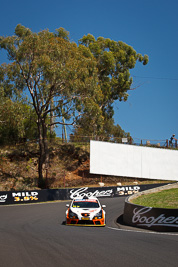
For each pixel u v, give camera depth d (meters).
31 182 36.06
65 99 32.25
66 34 34.72
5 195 26.67
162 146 43.00
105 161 37.69
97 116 33.72
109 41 52.91
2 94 31.38
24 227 12.41
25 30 30.81
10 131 42.16
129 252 6.79
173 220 12.35
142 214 14.10
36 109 34.19
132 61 53.22
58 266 5.51
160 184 34.75
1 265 5.56
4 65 31.59
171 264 5.70
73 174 38.75
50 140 43.34
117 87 52.94
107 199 28.77
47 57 29.59
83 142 44.19
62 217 18.00
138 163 39.38
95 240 8.52
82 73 31.44
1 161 37.62
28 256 6.30
